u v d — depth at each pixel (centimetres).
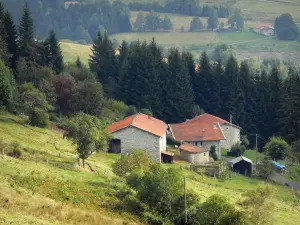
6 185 9312
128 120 17625
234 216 9769
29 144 13588
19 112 16962
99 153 15712
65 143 15288
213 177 16300
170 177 10669
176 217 10131
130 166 11825
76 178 11262
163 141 17800
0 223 7512
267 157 18712
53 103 19850
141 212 10000
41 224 7888
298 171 18688
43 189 9862
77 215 8938
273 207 10225
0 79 16125
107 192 10719
